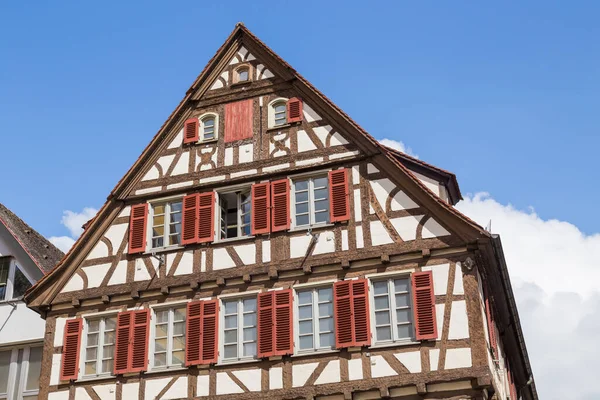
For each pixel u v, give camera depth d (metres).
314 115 22.28
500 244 20.03
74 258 22.56
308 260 20.62
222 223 22.34
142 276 21.89
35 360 24.88
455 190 23.27
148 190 22.97
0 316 25.39
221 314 20.92
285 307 20.28
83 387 21.12
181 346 20.98
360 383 19.00
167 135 23.53
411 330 19.28
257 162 22.30
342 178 21.20
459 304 19.11
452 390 18.47
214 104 23.58
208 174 22.62
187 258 21.75
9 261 26.17
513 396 27.31
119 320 21.53
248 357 20.27
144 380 20.75
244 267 21.09
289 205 21.41
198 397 20.11
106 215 22.95
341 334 19.56
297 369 19.66
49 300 22.30
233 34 24.12
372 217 20.56
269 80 23.28
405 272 19.75
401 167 20.72
